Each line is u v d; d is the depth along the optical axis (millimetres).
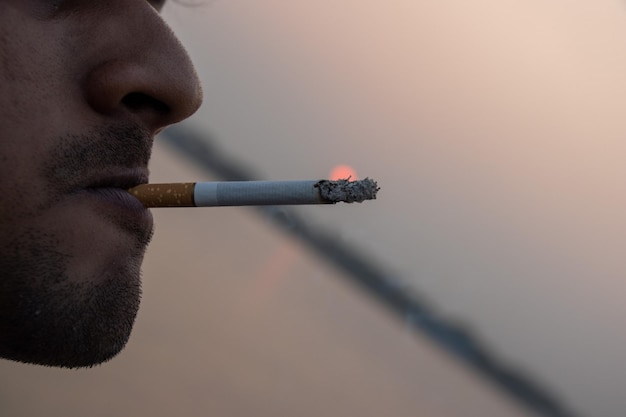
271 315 1557
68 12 607
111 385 1334
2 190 598
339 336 1611
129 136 619
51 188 604
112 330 621
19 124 598
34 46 600
